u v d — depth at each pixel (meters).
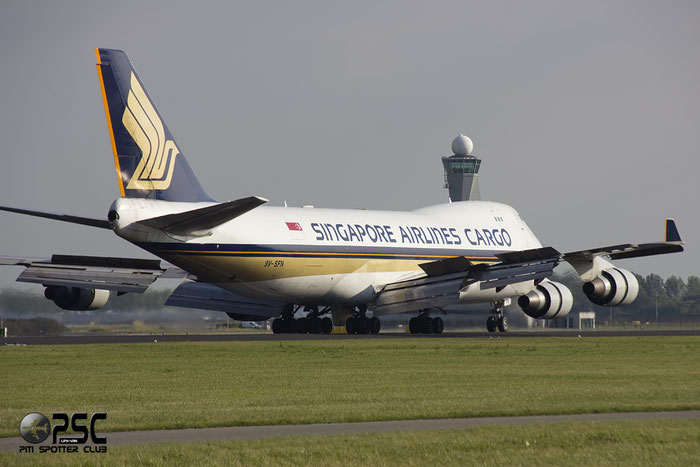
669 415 64.25
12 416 65.25
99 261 159.62
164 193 158.00
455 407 68.12
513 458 49.03
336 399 74.00
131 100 154.62
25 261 155.75
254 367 104.31
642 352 129.75
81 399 74.94
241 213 146.38
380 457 49.16
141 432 58.44
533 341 159.50
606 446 51.91
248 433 57.50
